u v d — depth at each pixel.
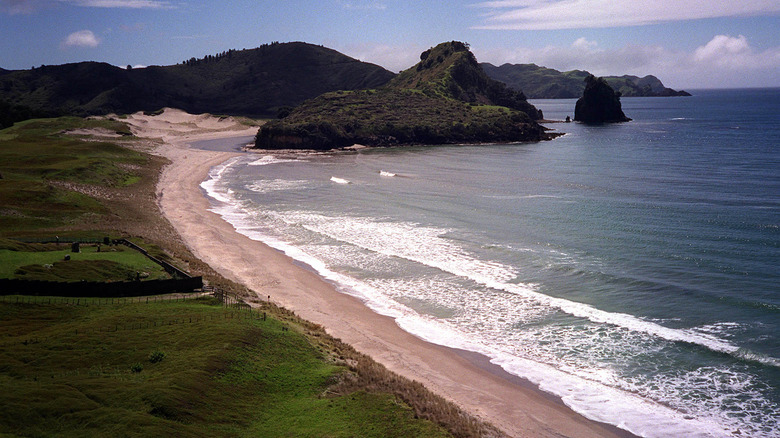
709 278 47.19
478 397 30.91
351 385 29.66
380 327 40.72
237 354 30.80
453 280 50.47
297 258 58.22
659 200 80.25
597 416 29.02
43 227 62.56
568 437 27.09
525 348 37.22
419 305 45.03
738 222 65.19
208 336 32.78
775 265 49.66
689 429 27.64
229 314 37.34
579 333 38.91
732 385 31.28
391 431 25.16
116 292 40.94
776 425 27.64
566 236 62.94
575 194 88.31
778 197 78.56
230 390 27.58
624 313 41.66
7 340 31.52
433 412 27.31
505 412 29.33
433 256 57.66
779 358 33.56
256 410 26.50
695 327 38.53
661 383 31.98
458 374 33.69
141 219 71.62
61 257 46.91
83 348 30.86
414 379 32.56
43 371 27.97
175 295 41.75
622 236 61.62
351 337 38.50
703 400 30.09
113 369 28.64
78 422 23.09
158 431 22.91
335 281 50.97
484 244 61.03
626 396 30.88
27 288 39.44
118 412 23.92
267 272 53.00
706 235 60.28
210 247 61.06
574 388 31.95
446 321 41.88
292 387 28.98
